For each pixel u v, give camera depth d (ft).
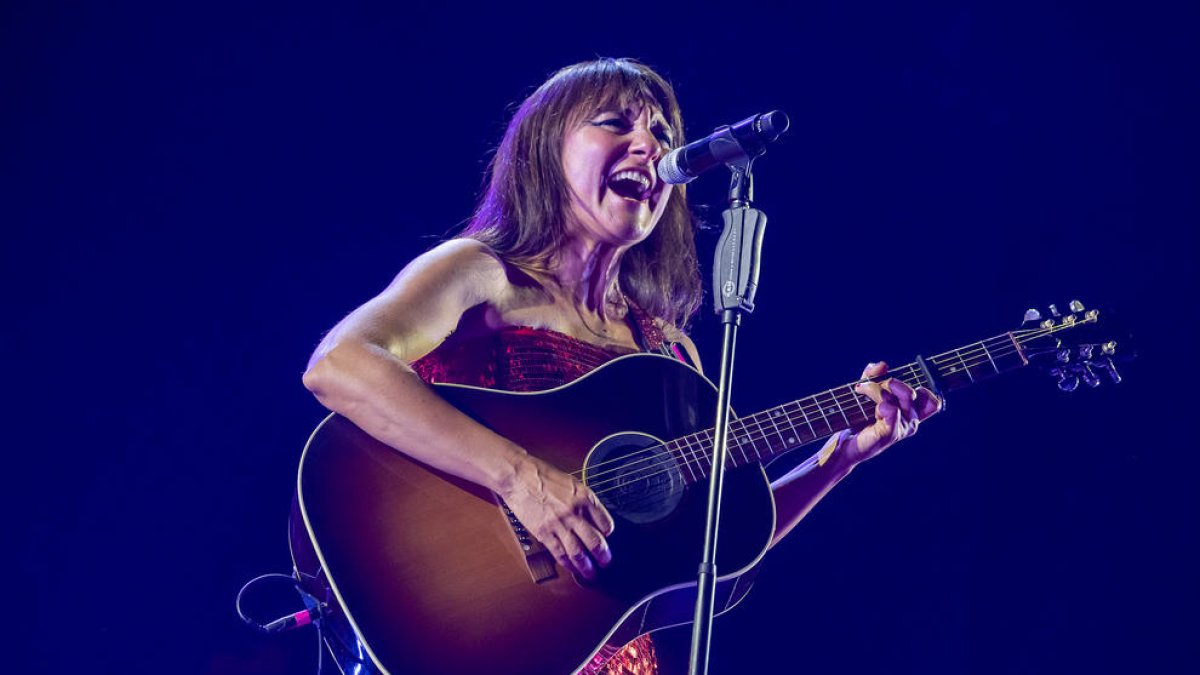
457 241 22.47
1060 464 39.32
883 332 41.19
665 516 21.42
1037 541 38.75
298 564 20.84
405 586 19.75
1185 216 41.01
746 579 21.91
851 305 41.45
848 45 43.65
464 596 19.81
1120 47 42.78
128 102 41.96
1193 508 37.83
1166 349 39.60
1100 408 39.60
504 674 19.35
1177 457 38.40
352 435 20.77
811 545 39.11
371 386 19.72
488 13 43.19
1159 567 37.65
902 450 40.32
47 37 41.86
